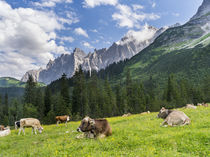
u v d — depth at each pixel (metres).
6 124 93.88
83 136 11.10
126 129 12.27
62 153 7.52
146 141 8.16
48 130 20.95
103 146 8.12
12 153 10.11
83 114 70.31
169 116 12.92
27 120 18.08
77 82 71.50
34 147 10.63
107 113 93.19
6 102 125.00
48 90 79.19
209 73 164.00
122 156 6.36
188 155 6.04
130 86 113.31
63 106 65.06
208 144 6.99
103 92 99.81
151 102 111.25
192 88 119.00
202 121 12.47
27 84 75.25
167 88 122.12
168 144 7.43
